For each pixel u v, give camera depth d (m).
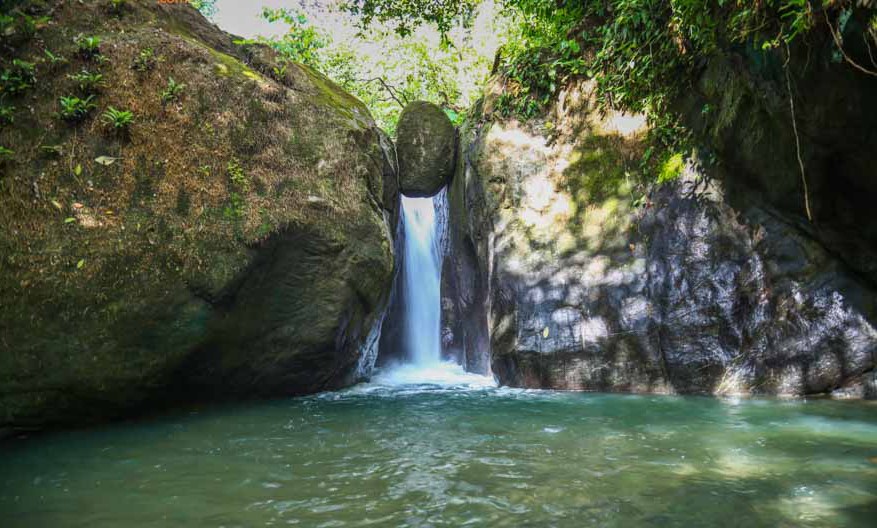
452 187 8.47
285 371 5.83
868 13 3.57
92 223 4.50
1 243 4.10
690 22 5.11
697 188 5.98
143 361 4.64
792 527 2.21
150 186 4.88
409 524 2.31
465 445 3.65
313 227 5.71
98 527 2.33
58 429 4.28
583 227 6.52
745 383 5.59
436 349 9.65
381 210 6.84
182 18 6.14
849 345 5.27
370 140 6.81
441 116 8.34
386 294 7.14
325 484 2.86
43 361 4.17
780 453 3.32
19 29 4.71
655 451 3.41
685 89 6.01
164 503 2.60
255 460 3.34
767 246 5.66
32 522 2.39
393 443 3.74
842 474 2.89
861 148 4.71
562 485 2.78
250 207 5.37
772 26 4.35
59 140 4.57
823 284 5.42
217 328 5.11
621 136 6.55
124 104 4.96
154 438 3.96
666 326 5.91
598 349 6.16
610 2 6.59
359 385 6.99
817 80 4.36
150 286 4.66
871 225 5.26
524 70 7.21
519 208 6.88
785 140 5.13
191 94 5.34
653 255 6.09
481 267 7.52
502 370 6.82
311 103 6.28
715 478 2.86
